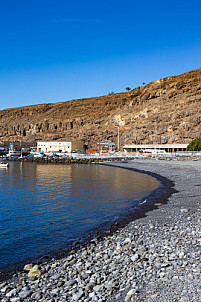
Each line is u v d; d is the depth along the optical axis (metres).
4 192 39.72
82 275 11.21
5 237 18.97
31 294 10.40
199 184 38.41
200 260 10.87
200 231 15.00
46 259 14.73
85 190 40.72
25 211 27.11
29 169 87.88
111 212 25.67
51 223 22.50
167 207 24.84
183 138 144.25
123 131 195.62
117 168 86.69
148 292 9.12
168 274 10.07
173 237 14.40
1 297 10.42
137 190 39.19
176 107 176.62
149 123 172.75
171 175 55.47
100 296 9.36
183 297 8.45
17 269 13.62
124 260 12.14
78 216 24.66
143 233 16.56
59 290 10.36
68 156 154.12
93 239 16.98
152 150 129.62
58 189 42.28
